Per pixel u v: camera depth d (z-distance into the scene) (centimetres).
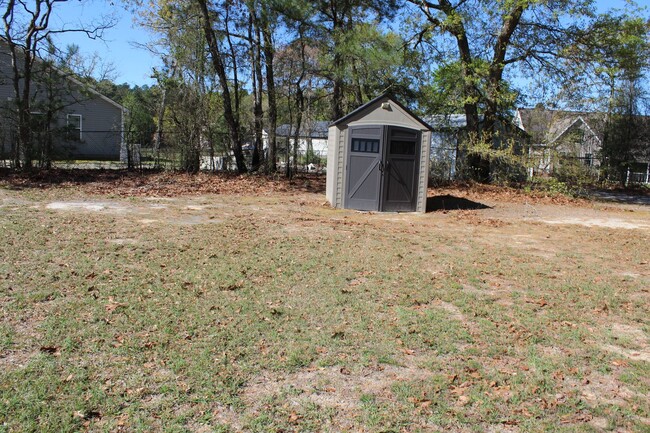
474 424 313
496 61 2014
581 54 1927
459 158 2097
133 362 370
